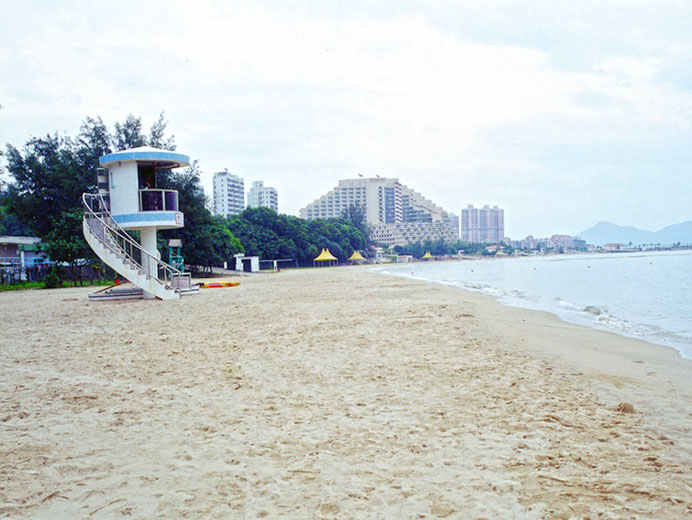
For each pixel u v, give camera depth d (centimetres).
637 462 461
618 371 845
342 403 675
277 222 9406
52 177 4378
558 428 557
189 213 4947
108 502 414
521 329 1328
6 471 477
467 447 511
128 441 550
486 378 789
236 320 1539
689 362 928
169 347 1113
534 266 8500
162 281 2470
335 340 1155
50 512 399
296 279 4475
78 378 847
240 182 19375
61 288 3503
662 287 3195
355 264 12394
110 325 1497
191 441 548
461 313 1630
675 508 377
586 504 388
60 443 547
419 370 850
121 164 2220
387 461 484
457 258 19262
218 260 5669
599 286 3350
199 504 408
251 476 458
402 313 1650
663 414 597
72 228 3666
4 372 902
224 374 852
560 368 860
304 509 396
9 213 4522
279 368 889
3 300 2530
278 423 601
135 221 2209
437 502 402
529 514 377
